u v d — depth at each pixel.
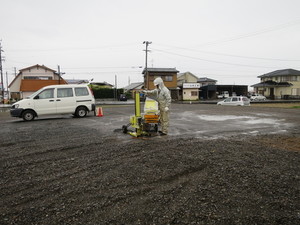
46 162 3.19
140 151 3.69
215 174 2.63
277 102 25.41
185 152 3.57
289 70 40.66
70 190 2.26
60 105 9.27
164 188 2.28
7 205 1.98
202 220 1.71
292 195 2.10
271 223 1.67
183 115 10.03
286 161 3.10
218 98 42.81
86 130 5.95
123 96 35.00
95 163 3.10
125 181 2.46
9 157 3.46
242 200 2.01
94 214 1.81
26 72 35.03
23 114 8.72
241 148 3.83
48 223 1.69
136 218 1.75
